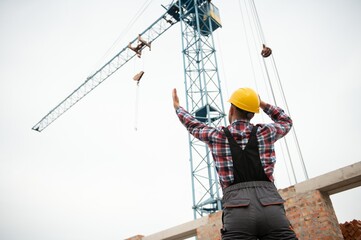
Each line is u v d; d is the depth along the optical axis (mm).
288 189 6992
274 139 1762
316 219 6367
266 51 6352
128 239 9406
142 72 10516
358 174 6176
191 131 1863
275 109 2039
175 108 2045
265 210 1520
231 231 1526
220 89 22156
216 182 18062
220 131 1758
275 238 1503
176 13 31281
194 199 18250
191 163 19250
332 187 6629
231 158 1657
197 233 8023
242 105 1813
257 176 1613
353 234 7012
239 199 1547
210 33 25469
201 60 23359
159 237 8875
